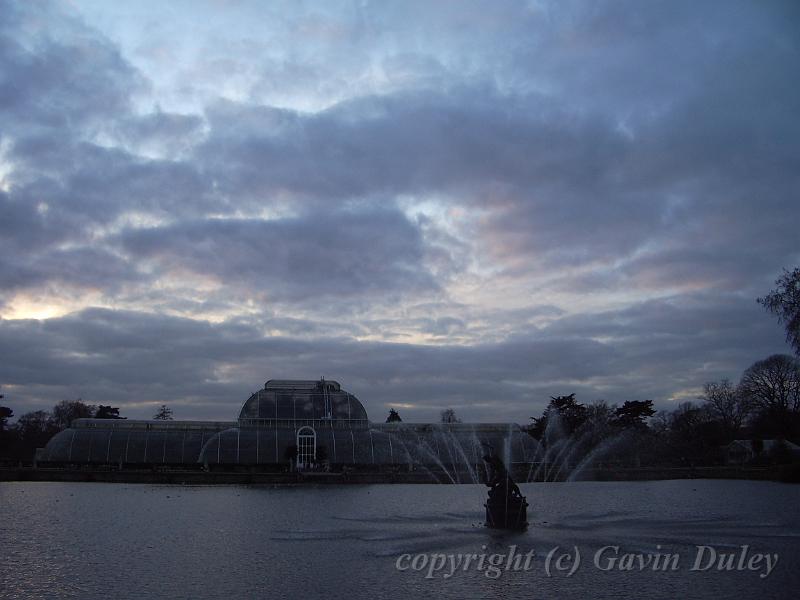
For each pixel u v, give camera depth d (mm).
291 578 38188
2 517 65000
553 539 51125
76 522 61406
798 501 78688
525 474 133750
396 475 120562
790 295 102812
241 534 54125
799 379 183500
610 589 35812
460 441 153875
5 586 36156
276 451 142875
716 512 67188
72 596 34125
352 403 155125
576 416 194625
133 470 128250
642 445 179250
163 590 35312
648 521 60344
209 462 139000
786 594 34531
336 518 64250
